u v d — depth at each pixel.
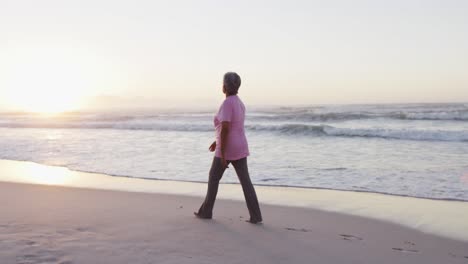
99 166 10.41
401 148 13.35
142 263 3.24
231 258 3.47
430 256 3.84
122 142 16.25
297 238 4.19
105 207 5.48
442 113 25.83
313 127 18.36
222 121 4.46
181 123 24.61
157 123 24.95
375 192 7.11
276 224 4.82
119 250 3.53
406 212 5.69
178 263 3.27
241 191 7.09
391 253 3.87
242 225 4.59
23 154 13.17
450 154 11.77
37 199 6.11
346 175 8.73
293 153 12.42
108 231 4.12
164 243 3.79
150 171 9.53
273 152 12.70
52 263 3.16
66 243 3.66
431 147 13.48
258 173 9.05
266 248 3.79
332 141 15.78
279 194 6.96
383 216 5.45
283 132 18.91
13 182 8.20
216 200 6.32
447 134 15.63
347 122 26.09
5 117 43.53
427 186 7.55
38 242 3.64
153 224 4.49
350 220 5.22
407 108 40.75
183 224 4.53
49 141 17.06
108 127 25.19
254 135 18.28
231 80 4.48
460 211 5.78
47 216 4.76
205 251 3.62
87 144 15.69
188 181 8.22
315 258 3.59
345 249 3.91
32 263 3.13
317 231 4.59
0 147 15.17
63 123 28.00
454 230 4.83
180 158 11.60
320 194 6.96
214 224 4.59
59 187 7.48
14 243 3.59
